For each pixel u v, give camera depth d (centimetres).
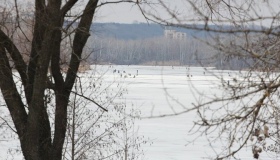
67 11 2780
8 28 2806
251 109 1455
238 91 1438
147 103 13450
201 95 1545
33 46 2859
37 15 2747
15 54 2833
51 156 2958
